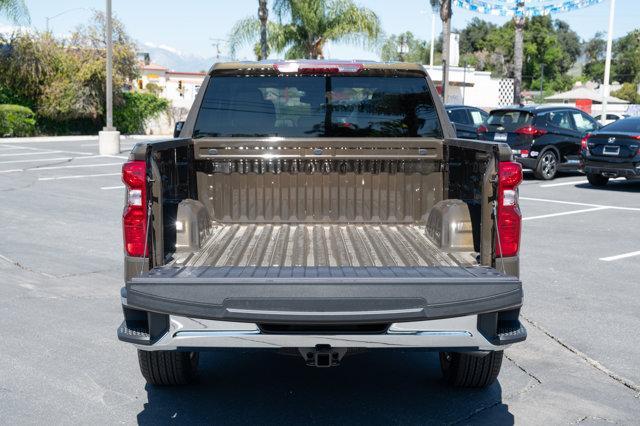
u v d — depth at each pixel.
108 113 24.56
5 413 4.22
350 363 5.18
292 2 30.84
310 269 3.67
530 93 84.69
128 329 3.65
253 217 5.46
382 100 5.39
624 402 4.45
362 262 4.26
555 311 6.41
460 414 4.26
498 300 3.43
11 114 34.22
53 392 4.56
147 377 4.51
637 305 6.62
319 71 5.28
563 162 17.70
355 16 31.16
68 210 12.15
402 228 5.37
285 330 3.47
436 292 3.39
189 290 3.37
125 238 3.81
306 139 5.31
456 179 4.96
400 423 4.13
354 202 5.45
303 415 4.24
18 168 19.28
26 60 34.94
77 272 7.79
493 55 97.94
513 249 3.90
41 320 6.07
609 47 29.47
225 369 5.05
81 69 36.03
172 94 56.69
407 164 5.41
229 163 5.37
